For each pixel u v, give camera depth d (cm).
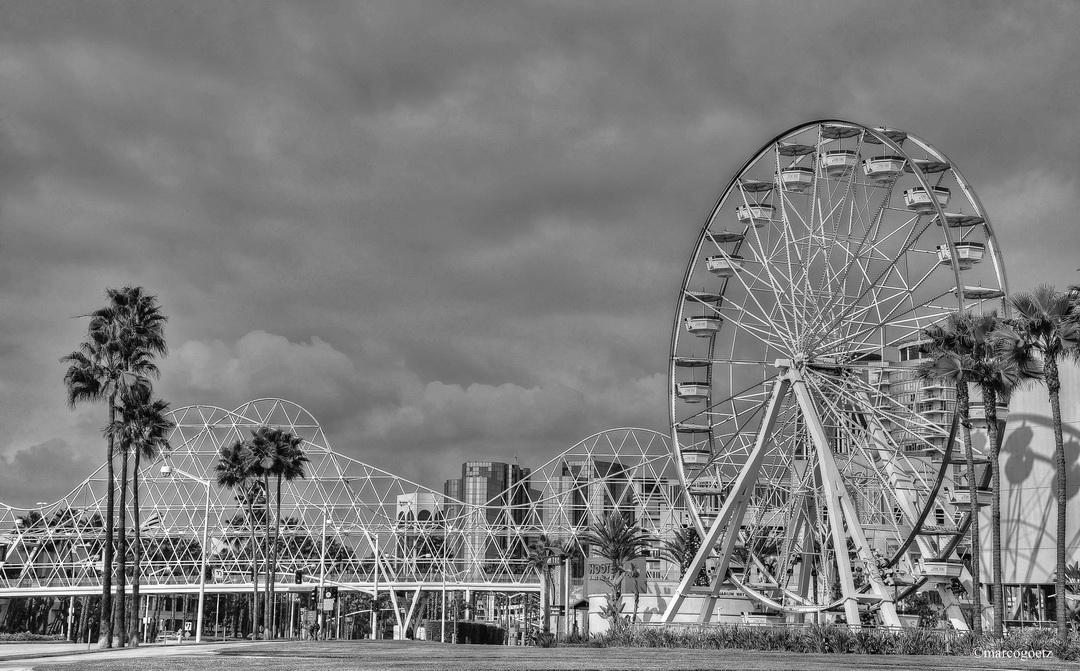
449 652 6588
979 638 7138
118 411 9369
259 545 19850
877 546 10800
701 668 4734
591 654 6406
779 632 7700
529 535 18275
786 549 9356
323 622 17125
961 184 8781
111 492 8969
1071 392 8869
